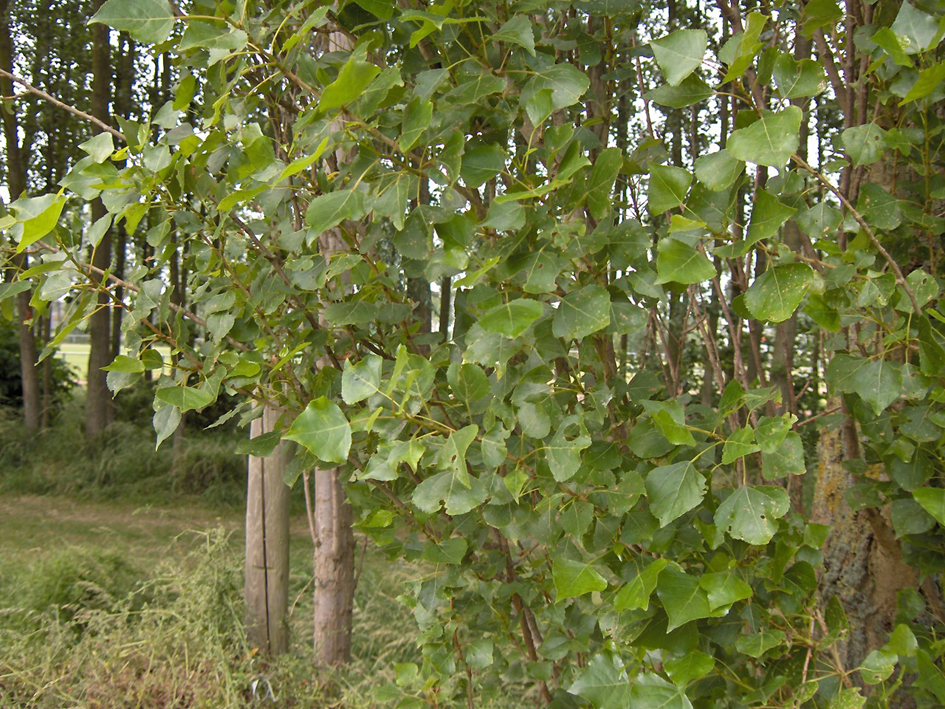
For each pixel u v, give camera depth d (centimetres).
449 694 134
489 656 131
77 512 662
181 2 128
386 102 99
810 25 115
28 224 84
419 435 115
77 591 343
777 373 316
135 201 111
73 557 372
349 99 80
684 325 160
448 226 97
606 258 106
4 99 117
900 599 126
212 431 855
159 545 552
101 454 767
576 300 96
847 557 177
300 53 104
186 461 741
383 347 138
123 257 838
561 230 94
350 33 114
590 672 93
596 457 109
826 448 189
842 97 139
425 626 141
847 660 174
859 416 120
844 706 85
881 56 109
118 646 279
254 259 135
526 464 113
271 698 272
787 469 91
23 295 814
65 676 274
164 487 730
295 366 141
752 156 76
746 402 95
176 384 120
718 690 109
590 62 133
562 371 134
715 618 108
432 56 122
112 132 114
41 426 839
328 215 92
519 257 97
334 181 120
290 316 133
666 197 87
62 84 736
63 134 768
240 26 94
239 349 133
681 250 83
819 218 104
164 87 783
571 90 99
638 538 108
